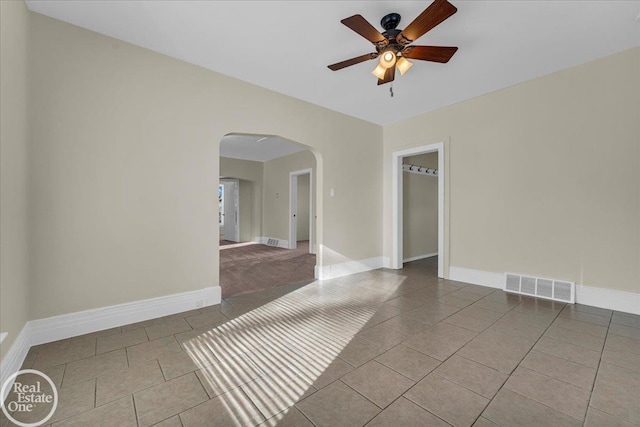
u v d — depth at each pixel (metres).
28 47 1.98
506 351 1.97
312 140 3.86
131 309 2.46
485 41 2.49
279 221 7.79
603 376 1.67
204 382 1.63
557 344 2.07
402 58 2.32
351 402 1.46
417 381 1.63
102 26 2.25
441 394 1.52
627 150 2.65
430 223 6.09
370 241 4.68
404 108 4.09
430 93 3.58
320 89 3.44
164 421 1.33
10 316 1.63
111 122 2.37
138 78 2.51
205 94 2.90
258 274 4.37
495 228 3.55
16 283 1.74
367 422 1.32
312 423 1.32
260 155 7.57
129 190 2.46
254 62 2.82
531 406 1.42
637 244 2.62
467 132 3.79
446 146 4.01
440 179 4.08
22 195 1.85
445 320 2.53
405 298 3.17
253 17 2.17
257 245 7.99
